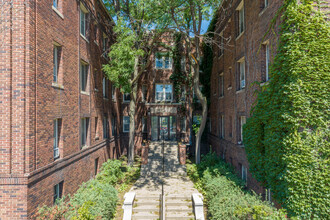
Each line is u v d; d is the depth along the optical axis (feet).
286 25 21.58
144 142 64.28
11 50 20.72
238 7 39.65
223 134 54.34
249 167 32.14
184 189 37.27
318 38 19.99
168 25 46.70
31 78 21.36
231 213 22.52
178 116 67.10
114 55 43.11
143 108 71.36
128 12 52.34
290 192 20.34
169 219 28.99
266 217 18.58
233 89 41.96
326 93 19.84
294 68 20.31
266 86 25.59
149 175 46.34
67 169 29.94
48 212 21.93
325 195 19.29
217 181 31.63
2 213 19.98
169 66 71.46
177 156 55.42
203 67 69.21
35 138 21.94
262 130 26.73
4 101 20.47
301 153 19.94
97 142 45.52
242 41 36.68
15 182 20.03
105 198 28.02
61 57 29.12
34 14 22.12
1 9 20.68
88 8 40.65
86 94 39.34
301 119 20.06
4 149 20.26
